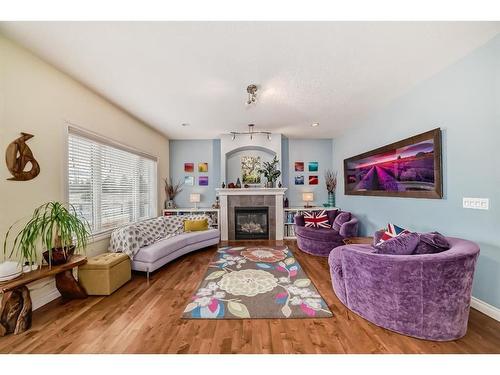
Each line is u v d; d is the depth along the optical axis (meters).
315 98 3.25
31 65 2.20
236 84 2.78
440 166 2.51
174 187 5.72
